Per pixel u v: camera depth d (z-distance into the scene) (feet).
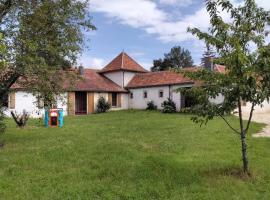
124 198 24.32
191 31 30.04
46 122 72.54
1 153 40.55
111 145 44.73
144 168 32.12
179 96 118.73
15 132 60.90
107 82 137.39
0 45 23.34
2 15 41.78
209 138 49.90
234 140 48.08
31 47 39.55
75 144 45.93
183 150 41.24
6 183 27.86
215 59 27.30
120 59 143.33
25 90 46.39
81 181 28.43
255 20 27.63
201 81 29.07
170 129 61.00
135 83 137.28
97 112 124.16
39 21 43.04
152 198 24.30
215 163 33.99
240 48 25.59
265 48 25.72
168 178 28.84
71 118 95.40
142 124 70.79
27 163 34.96
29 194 25.17
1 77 43.47
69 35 44.88
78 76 49.08
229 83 27.04
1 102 45.44
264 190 25.94
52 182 28.14
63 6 44.24
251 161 34.73
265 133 57.41
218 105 28.50
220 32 27.81
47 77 43.29
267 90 25.85
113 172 30.91
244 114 97.76
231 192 25.46
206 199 24.02
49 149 42.24
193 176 29.32
